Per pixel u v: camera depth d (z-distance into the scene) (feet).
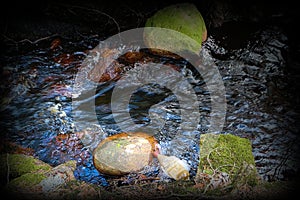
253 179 10.65
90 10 15.46
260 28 15.51
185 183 10.73
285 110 12.69
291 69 14.01
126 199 10.31
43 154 11.63
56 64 14.07
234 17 15.88
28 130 12.17
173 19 14.21
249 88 13.41
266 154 11.59
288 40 15.02
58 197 10.30
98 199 10.27
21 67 13.85
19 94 13.10
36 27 14.99
